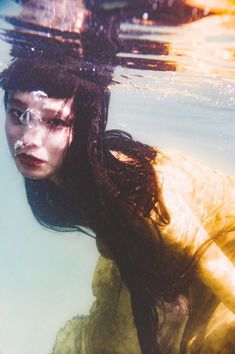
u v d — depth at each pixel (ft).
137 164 2.36
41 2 3.60
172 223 2.31
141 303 2.72
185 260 2.37
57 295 13.37
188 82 6.24
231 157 12.40
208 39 4.30
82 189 2.46
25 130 2.29
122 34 4.16
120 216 2.38
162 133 10.73
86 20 3.80
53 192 2.82
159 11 3.47
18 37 4.58
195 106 7.70
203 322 2.78
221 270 2.34
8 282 15.01
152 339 2.87
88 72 3.65
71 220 2.90
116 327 3.39
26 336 10.00
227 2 3.22
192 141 11.21
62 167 2.43
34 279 15.42
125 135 2.60
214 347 2.62
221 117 8.19
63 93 2.36
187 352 2.76
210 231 2.71
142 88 6.81
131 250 2.47
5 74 2.52
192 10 3.43
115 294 3.42
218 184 2.81
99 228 2.54
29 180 2.83
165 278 2.50
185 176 2.66
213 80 6.02
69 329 3.80
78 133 2.38
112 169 2.36
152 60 5.12
